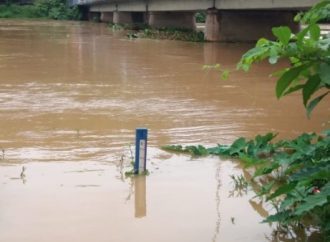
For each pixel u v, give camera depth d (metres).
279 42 4.36
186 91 13.95
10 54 23.55
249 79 16.19
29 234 4.96
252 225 5.19
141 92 13.69
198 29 51.41
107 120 10.20
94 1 67.75
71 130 9.34
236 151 7.66
